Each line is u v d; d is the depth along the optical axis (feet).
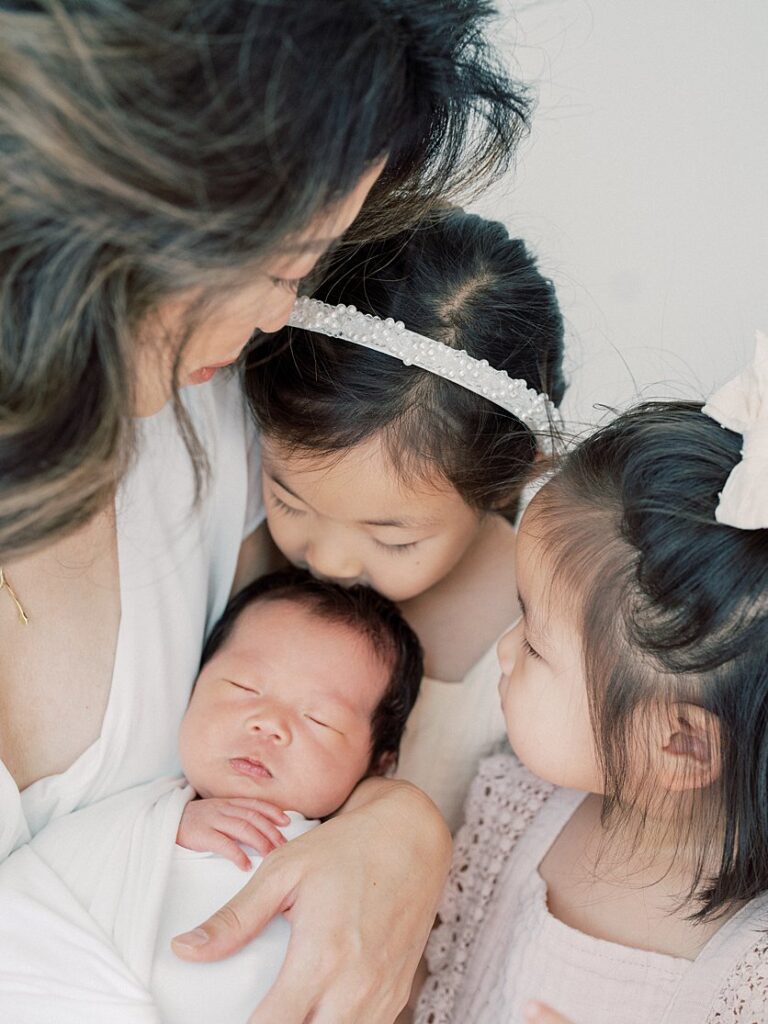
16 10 1.73
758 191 4.82
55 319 1.89
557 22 4.66
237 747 3.59
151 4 1.72
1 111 1.73
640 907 3.36
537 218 4.88
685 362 4.98
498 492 3.56
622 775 3.14
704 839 3.27
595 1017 3.28
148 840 3.27
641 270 4.95
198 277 1.94
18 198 1.79
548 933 3.43
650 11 4.67
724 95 4.75
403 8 2.03
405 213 2.94
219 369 3.39
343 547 3.60
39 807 3.22
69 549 3.02
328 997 2.96
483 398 3.32
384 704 3.87
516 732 3.32
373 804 3.39
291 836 3.49
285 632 3.77
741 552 2.74
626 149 4.82
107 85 1.71
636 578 2.92
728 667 2.83
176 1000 2.99
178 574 3.37
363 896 3.08
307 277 3.03
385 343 3.21
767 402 2.74
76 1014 2.82
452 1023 3.69
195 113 1.77
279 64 1.81
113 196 1.78
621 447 3.09
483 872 3.85
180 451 3.29
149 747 3.46
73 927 2.91
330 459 3.28
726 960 3.12
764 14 4.67
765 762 2.89
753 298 4.91
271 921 3.20
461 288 3.29
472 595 4.12
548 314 3.53
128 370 2.03
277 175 1.88
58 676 3.13
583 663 3.10
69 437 2.02
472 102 2.66
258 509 3.80
